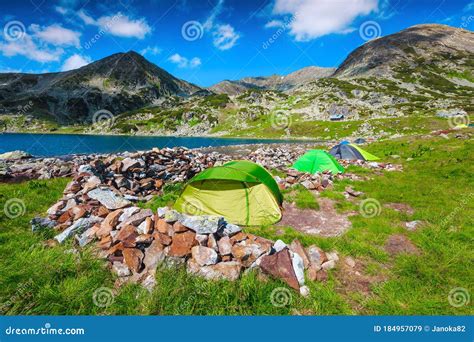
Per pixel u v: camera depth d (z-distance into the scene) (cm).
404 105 15700
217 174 1124
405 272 725
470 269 727
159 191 1457
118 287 621
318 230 1009
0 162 2422
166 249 707
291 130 13338
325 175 1705
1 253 719
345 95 19375
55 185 1436
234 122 17712
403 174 1783
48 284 598
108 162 1427
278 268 659
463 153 2014
